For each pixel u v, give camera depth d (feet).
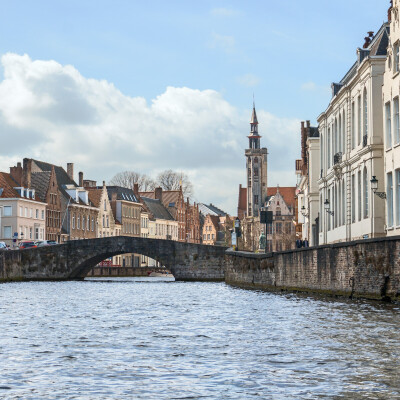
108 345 78.69
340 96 222.69
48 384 57.67
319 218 262.06
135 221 538.88
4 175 402.11
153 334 88.63
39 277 305.32
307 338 81.00
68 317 114.42
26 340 83.35
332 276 140.56
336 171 222.48
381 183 184.44
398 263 114.11
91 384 57.57
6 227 393.70
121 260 490.49
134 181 611.88
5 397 53.31
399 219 163.73
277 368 63.05
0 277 279.08
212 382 57.82
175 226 610.65
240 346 76.64
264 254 192.95
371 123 185.98
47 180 429.79
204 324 100.42
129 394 54.13
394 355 67.77
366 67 189.98
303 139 350.02
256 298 152.76
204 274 305.53
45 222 423.64
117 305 143.64
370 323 91.81
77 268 308.81
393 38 165.78
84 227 464.65
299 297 146.72
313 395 52.85
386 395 52.49
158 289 218.79
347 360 65.62
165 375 60.85
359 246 127.03
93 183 533.96
